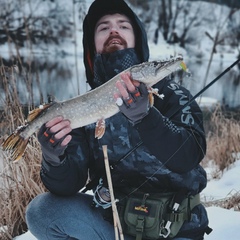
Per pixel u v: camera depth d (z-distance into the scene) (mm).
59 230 2059
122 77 1648
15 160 1825
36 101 3877
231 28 26984
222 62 24750
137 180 2018
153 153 1859
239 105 10469
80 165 2068
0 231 2826
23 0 11156
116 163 2031
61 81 11812
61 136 1789
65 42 20609
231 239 2449
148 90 1678
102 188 2037
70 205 2059
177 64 1632
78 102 1773
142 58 2232
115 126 2021
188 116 1955
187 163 1894
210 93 13164
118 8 2230
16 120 3299
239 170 4258
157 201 1950
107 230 2037
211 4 28734
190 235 1998
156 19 26969
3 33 8867
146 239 1988
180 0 28828
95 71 2232
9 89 3410
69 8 21562
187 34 26797
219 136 5539
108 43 2197
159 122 1776
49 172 1970
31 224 2102
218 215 2801
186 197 2002
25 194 2941
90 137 2100
